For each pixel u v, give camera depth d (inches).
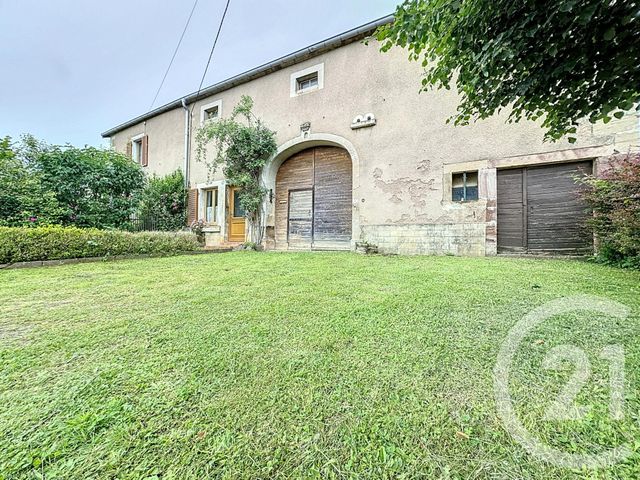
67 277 142.4
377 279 131.3
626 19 54.4
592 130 185.5
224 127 309.0
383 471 32.9
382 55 262.7
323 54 292.4
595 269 142.3
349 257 220.8
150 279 137.1
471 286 110.4
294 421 40.4
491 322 73.9
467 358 56.5
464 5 67.1
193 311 87.7
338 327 73.4
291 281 129.6
